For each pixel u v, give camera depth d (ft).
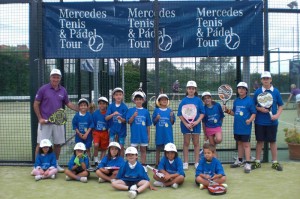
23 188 20.11
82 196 18.65
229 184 20.57
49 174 21.94
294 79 56.34
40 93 23.38
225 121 39.93
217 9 25.18
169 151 20.39
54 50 25.03
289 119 49.37
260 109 23.75
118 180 19.94
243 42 25.35
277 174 22.57
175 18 25.05
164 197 18.42
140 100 23.68
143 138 23.41
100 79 39.45
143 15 24.97
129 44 25.07
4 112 45.29
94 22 24.97
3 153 28.73
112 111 24.09
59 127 24.00
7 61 31.12
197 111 24.09
